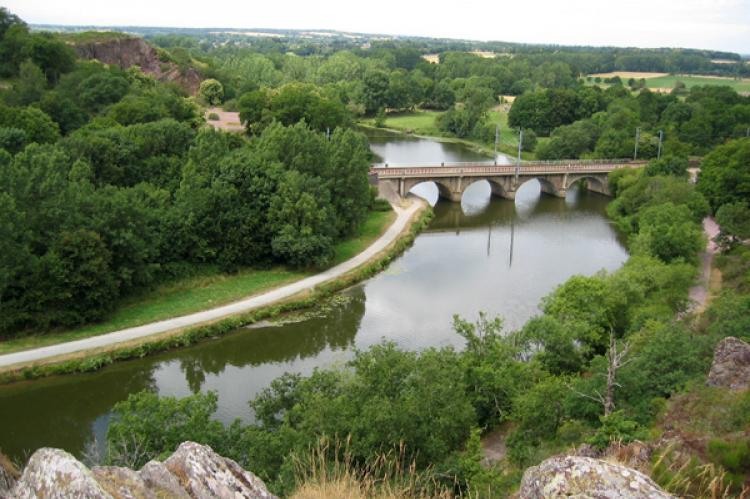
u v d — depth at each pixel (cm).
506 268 9725
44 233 7012
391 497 2191
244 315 7569
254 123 15238
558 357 5497
